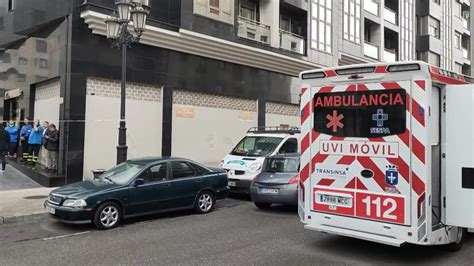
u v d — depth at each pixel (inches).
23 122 673.0
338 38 965.2
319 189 275.4
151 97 642.2
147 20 606.5
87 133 564.1
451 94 248.7
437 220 248.8
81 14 548.4
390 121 247.8
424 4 1387.8
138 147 624.4
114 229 335.9
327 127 274.2
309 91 283.7
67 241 297.9
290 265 240.1
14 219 359.6
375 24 1131.9
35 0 627.2
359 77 259.4
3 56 743.7
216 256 257.6
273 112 858.8
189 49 674.2
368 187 254.7
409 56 1278.3
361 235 251.0
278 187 404.5
